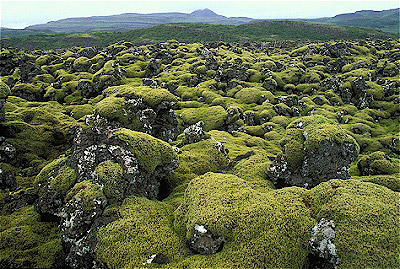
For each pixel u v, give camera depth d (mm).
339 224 13750
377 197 15320
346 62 116500
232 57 111750
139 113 36250
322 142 20953
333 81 87750
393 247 12539
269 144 51281
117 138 20453
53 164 22453
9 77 83625
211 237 14453
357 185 16594
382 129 64250
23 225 19156
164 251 14703
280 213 15039
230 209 15711
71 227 15633
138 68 98438
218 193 17438
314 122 23672
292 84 93688
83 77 88312
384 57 125000
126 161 19125
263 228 14359
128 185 18875
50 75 91000
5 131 33906
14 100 63562
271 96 79562
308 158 21500
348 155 21562
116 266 13867
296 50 140375
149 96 39594
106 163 18641
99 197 16672
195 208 16469
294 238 13914
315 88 89750
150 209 18172
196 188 18578
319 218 14789
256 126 62500
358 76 82812
